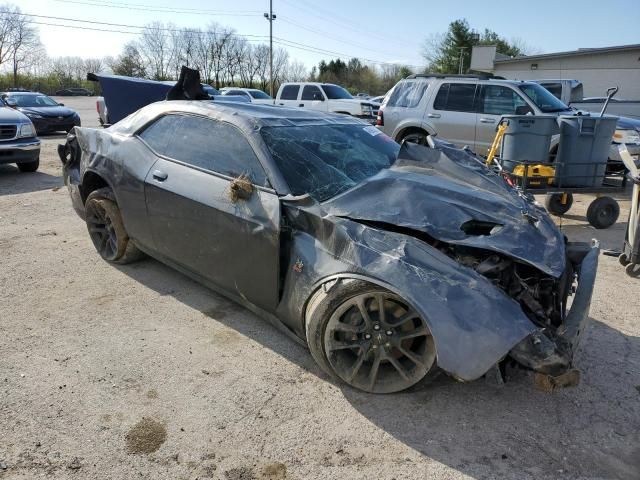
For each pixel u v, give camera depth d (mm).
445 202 3131
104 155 4426
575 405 2875
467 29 62750
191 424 2648
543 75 29688
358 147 3908
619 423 2734
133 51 59062
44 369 3092
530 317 2699
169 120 4133
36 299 4043
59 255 5035
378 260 2674
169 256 4016
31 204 7230
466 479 2332
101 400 2816
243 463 2402
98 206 4609
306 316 2947
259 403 2826
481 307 2482
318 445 2525
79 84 66250
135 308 3924
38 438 2516
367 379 2889
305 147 3562
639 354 3441
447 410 2801
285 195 3139
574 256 3361
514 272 2795
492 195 3455
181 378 3039
